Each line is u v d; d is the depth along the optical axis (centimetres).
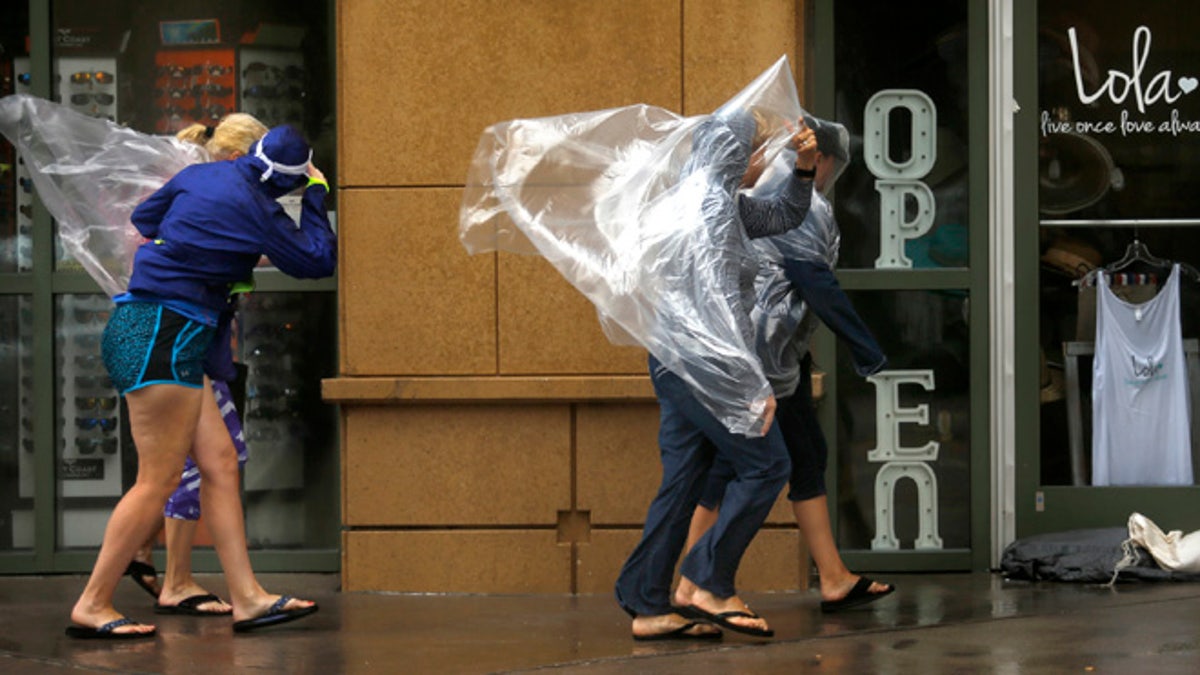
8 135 1714
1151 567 1891
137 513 1592
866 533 2017
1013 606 1745
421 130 1878
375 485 1897
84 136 1716
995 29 1986
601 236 1545
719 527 1536
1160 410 2030
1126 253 2030
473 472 1889
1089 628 1600
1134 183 2027
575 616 1738
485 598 1867
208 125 2053
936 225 2006
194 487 1752
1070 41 2019
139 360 1548
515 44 1875
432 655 1511
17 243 2047
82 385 2044
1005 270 1989
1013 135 1994
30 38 2039
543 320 1873
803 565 1892
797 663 1448
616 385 1850
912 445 2011
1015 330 1997
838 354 2008
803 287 1609
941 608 1744
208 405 1630
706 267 1457
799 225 1553
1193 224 2027
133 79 2055
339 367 1911
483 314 1877
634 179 1543
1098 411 2028
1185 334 2033
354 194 1884
